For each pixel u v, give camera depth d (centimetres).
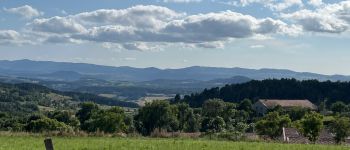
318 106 19038
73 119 11888
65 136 4228
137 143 3544
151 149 3156
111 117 8931
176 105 11894
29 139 3753
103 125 8938
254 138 4794
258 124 8319
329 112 16200
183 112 11831
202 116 13600
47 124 10081
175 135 4678
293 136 7781
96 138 4078
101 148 3153
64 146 3216
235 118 14275
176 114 10744
